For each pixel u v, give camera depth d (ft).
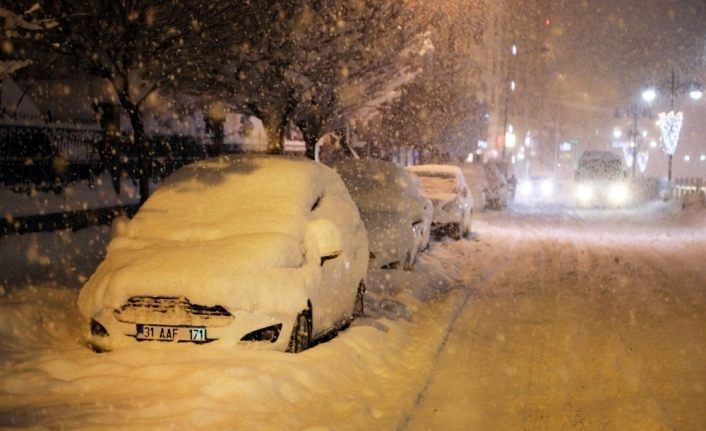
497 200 123.85
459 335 33.86
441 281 47.91
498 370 28.09
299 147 100.94
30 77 57.88
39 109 65.26
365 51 54.70
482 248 67.41
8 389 22.49
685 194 119.75
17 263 41.24
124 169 60.70
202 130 86.12
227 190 30.96
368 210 49.24
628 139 215.10
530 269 55.42
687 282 48.93
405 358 30.17
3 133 47.32
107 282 26.27
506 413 23.26
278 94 54.70
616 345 31.55
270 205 29.96
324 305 29.17
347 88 58.23
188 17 38.88
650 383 26.08
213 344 25.25
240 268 25.94
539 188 200.95
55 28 36.70
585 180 138.82
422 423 22.39
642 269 55.26
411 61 60.44
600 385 26.03
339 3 49.19
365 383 26.04
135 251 27.84
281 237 27.89
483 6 83.20
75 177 53.88
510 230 87.66
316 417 21.54
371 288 42.22
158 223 29.68
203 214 29.86
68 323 31.68
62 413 20.25
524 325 35.81
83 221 51.08
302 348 27.22
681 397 24.45
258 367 23.85
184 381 22.56
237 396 21.94
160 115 73.41
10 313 29.19
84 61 40.88
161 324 25.50
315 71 53.62
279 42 47.14
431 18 60.59
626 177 143.54
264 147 97.04
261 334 25.71
